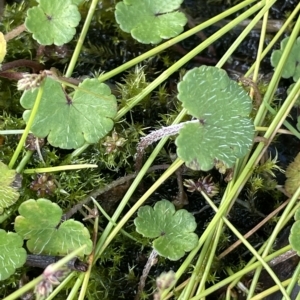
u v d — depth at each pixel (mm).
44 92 210
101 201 230
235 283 217
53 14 220
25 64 232
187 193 239
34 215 206
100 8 247
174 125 208
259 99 227
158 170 235
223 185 237
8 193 208
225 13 227
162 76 222
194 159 203
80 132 212
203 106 204
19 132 216
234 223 240
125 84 241
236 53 259
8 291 222
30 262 211
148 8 223
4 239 203
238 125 206
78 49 225
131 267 234
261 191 241
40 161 224
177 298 220
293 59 233
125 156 227
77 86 211
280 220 217
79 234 207
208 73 205
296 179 229
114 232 213
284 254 222
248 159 228
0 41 217
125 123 235
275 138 243
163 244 210
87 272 208
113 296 230
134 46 250
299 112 245
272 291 211
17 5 248
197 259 227
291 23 256
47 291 184
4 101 234
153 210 214
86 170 227
